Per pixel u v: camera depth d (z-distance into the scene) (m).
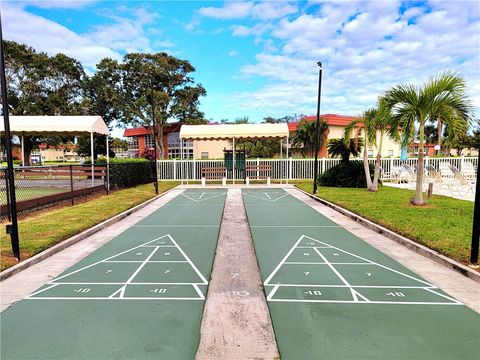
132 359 2.78
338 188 16.08
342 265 5.22
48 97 31.64
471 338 3.10
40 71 31.42
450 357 2.80
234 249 6.14
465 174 18.33
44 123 15.34
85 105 34.06
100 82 33.72
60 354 2.86
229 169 19.92
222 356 2.81
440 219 8.05
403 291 4.21
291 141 29.33
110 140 40.59
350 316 3.53
